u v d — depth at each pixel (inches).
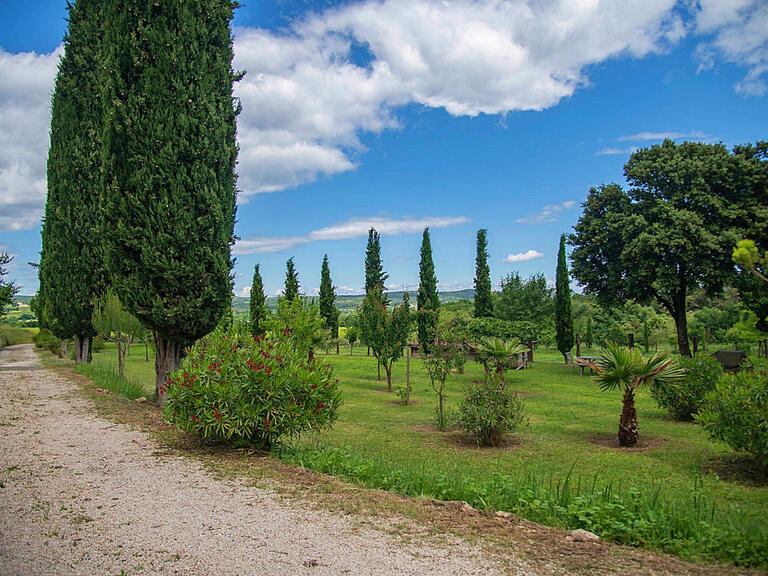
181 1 393.4
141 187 377.7
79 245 730.8
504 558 133.4
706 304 1727.4
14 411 362.9
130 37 387.5
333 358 1306.6
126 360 1195.9
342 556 134.5
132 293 384.2
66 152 721.6
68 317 741.3
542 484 228.1
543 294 1540.4
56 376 627.8
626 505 171.5
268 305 1642.5
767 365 292.2
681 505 174.9
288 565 129.0
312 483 202.4
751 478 280.7
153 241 376.5
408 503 179.5
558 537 149.1
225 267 403.9
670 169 871.1
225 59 429.4
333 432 419.5
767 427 261.4
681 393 465.4
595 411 539.2
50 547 138.8
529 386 750.5
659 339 1529.3
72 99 718.5
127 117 382.0
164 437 285.4
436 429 445.7
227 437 258.8
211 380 265.3
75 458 237.3
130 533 149.3
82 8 704.4
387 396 663.8
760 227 798.5
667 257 858.1
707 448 358.9
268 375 265.9
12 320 2279.8
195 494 186.9
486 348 671.8
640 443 383.9
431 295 1507.1
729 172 841.5
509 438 406.3
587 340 1641.2
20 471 213.6
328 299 1745.8
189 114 390.0
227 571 125.5
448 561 131.6
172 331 395.9
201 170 390.6
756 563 128.6
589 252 989.2
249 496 185.3
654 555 135.8
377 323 716.0
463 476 234.5
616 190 968.3
